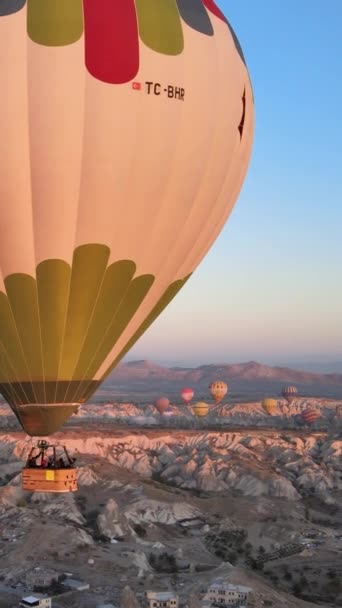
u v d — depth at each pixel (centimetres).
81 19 1928
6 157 1944
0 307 2098
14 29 1916
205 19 2141
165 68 2003
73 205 2006
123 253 2125
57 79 1909
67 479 2067
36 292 2081
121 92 1950
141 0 2006
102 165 1975
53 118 1919
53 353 2131
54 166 1953
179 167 2086
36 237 2031
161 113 2005
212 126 2125
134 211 2073
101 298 2147
